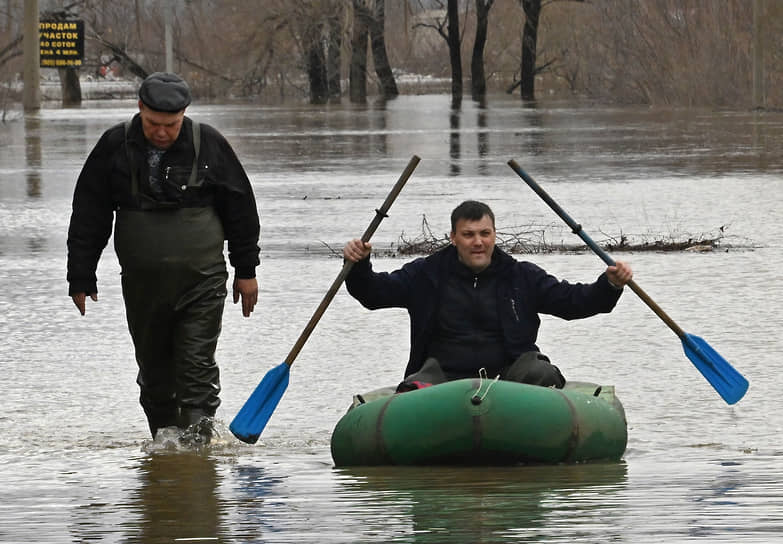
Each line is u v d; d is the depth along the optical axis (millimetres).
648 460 15797
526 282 17453
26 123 104062
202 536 11953
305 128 95562
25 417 19656
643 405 19844
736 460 15844
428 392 15453
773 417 18875
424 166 61812
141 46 179125
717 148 69875
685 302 28344
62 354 24438
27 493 14375
